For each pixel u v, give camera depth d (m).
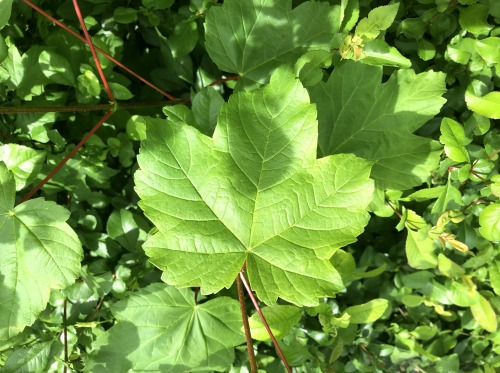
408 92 0.25
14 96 0.30
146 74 0.33
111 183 0.32
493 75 0.29
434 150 0.25
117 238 0.30
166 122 0.20
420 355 0.35
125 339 0.27
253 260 0.21
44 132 0.30
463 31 0.29
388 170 0.26
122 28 0.32
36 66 0.29
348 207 0.21
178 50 0.29
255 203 0.21
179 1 0.31
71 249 0.24
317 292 0.21
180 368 0.27
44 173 0.30
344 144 0.26
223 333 0.27
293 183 0.21
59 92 0.30
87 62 0.30
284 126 0.21
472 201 0.29
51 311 0.30
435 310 0.34
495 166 0.28
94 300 0.30
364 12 0.29
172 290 0.27
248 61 0.27
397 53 0.25
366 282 0.34
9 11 0.23
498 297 0.30
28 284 0.24
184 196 0.21
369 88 0.25
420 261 0.29
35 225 0.24
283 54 0.27
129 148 0.31
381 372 0.34
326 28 0.26
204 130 0.26
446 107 0.30
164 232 0.20
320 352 0.32
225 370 0.32
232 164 0.21
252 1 0.26
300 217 0.21
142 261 0.30
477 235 0.30
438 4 0.27
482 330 0.34
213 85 0.31
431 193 0.27
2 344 0.29
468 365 0.36
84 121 0.31
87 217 0.31
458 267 0.29
